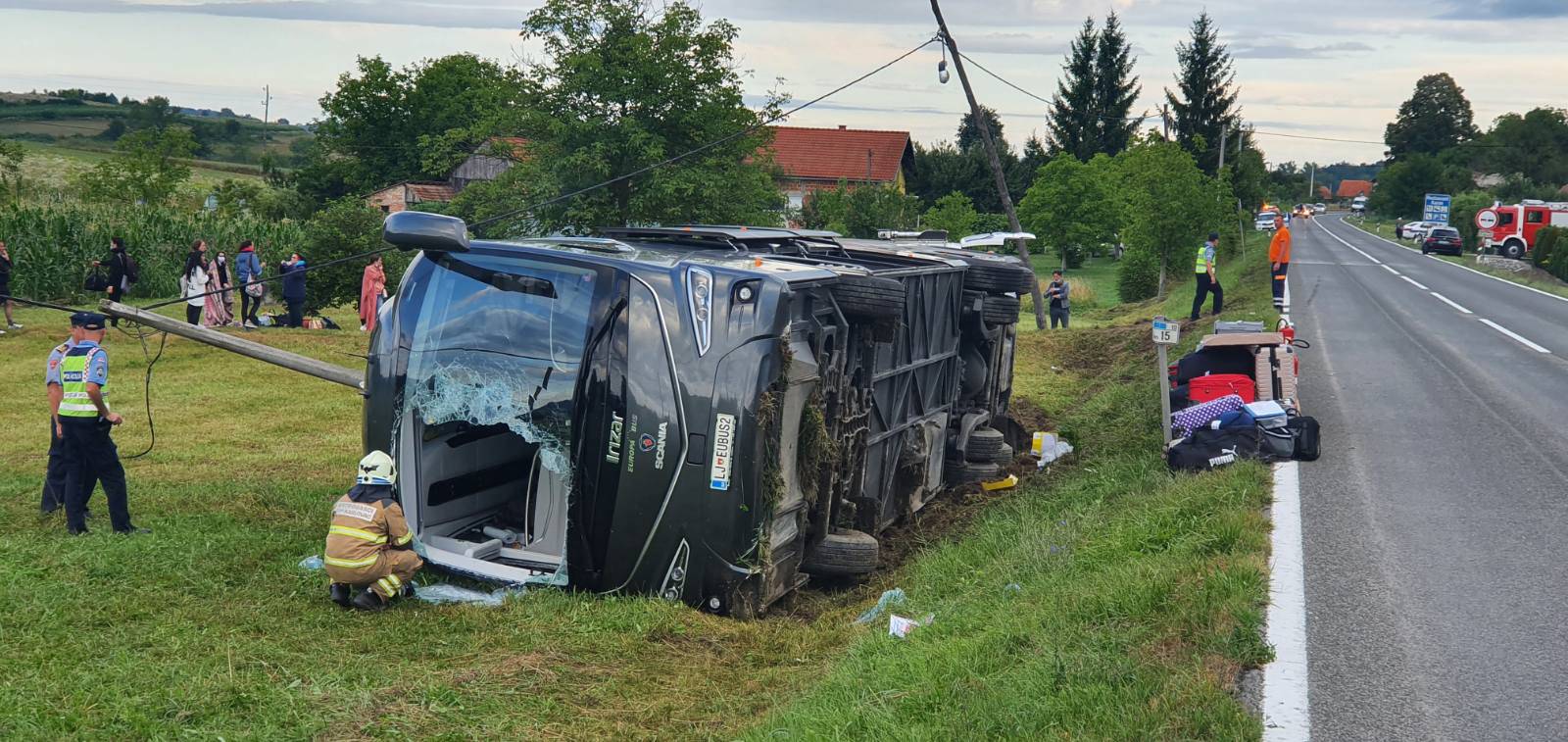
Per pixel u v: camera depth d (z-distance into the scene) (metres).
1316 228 99.12
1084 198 64.81
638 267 7.84
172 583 7.52
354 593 7.54
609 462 7.69
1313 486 9.26
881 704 5.40
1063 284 29.28
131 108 151.38
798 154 74.62
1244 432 10.23
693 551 7.66
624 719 5.88
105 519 9.31
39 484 10.66
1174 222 39.53
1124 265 43.16
